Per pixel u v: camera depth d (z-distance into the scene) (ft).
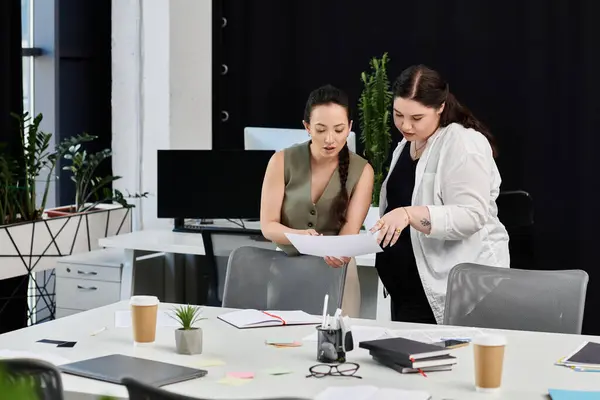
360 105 16.35
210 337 9.26
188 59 20.52
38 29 20.22
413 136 11.04
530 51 19.69
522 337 9.25
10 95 18.35
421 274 11.14
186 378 7.66
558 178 19.65
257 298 11.27
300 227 11.19
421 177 11.09
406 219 10.46
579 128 19.45
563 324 10.27
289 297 11.14
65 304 16.74
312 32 21.25
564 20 19.44
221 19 21.80
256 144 16.72
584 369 7.99
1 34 17.97
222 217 16.52
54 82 20.22
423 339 8.98
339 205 11.09
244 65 21.81
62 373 7.88
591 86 19.33
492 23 19.90
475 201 10.69
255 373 7.88
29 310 19.47
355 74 20.99
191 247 15.51
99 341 9.05
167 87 20.22
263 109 21.77
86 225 18.11
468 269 10.61
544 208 19.76
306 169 11.13
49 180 17.67
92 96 21.03
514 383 7.55
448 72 20.30
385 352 8.05
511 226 16.84
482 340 7.25
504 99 19.93
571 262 19.61
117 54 20.54
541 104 19.69
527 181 19.88
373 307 14.66
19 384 3.02
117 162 20.75
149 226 20.63
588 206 19.47
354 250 9.82
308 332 9.50
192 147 20.79
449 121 11.12
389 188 11.82
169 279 17.40
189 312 8.71
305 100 21.45
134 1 20.27
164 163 16.47
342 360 8.23
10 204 17.07
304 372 7.91
